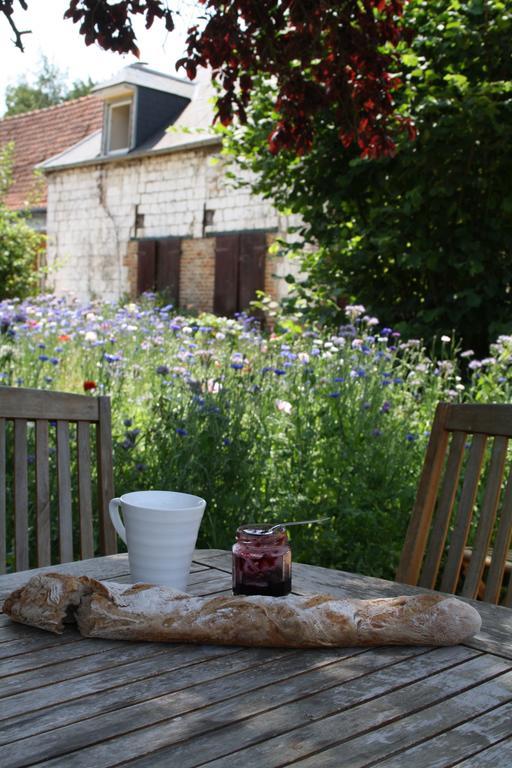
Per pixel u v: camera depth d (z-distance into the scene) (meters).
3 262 15.02
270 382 4.34
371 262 7.23
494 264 6.84
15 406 2.14
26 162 21.75
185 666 1.28
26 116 23.78
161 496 1.63
